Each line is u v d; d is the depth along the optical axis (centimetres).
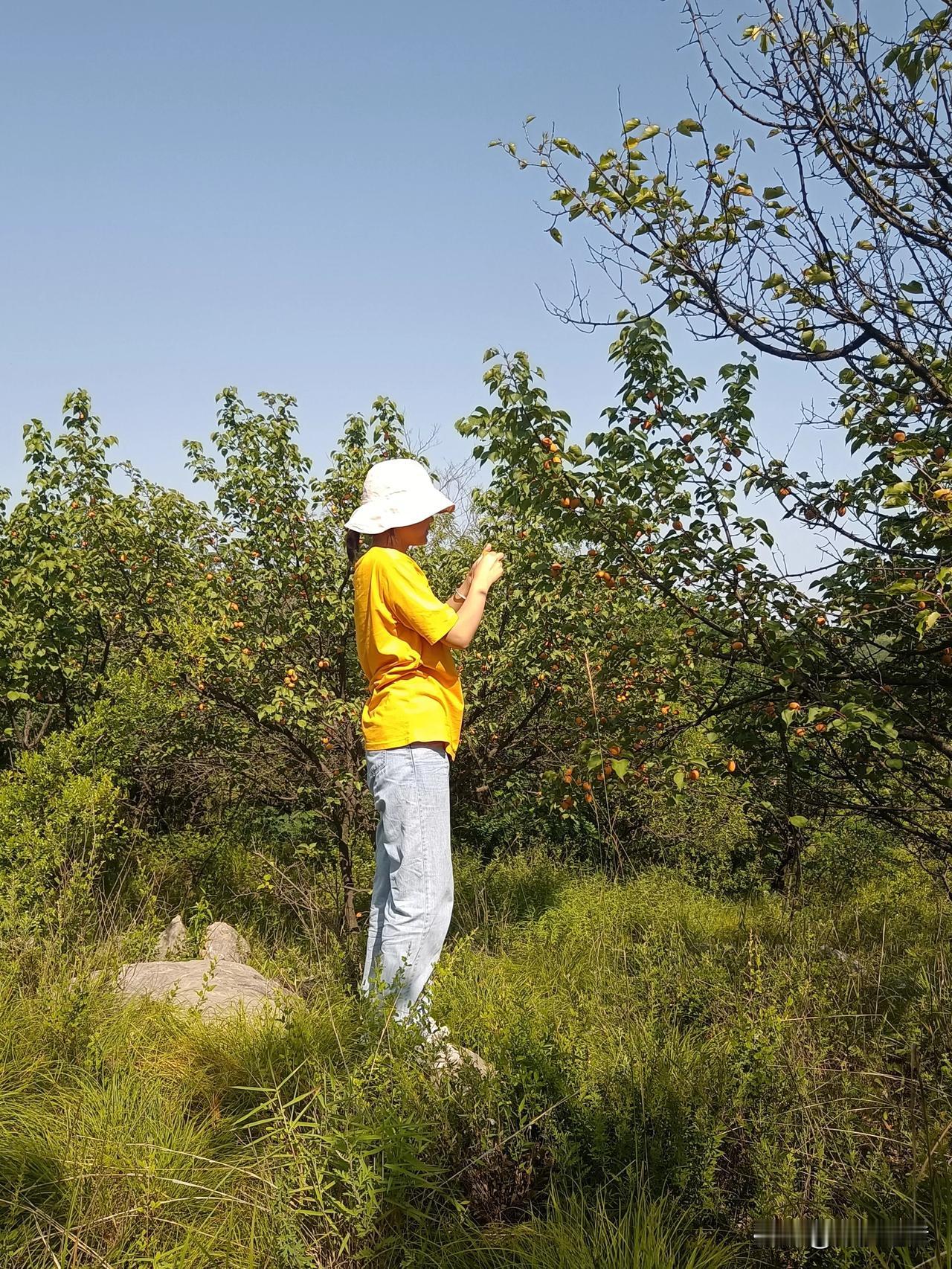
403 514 352
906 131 267
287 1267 199
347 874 586
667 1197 228
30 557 581
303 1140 220
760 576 364
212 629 568
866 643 345
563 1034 290
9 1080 276
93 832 478
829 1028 316
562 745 569
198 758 645
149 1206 208
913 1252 206
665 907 557
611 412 397
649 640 435
